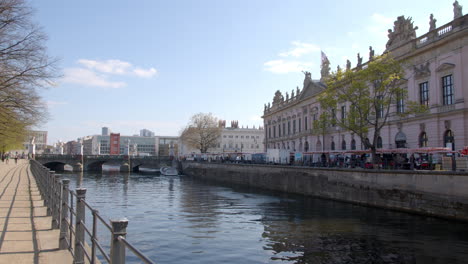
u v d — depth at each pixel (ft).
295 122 315.58
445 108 147.02
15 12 66.13
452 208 102.73
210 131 430.61
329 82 157.28
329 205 144.87
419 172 114.32
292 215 120.47
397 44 177.47
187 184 263.90
